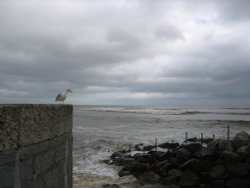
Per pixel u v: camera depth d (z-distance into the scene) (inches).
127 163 799.7
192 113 4852.4
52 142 159.6
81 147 1135.0
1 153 116.6
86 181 627.2
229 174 597.6
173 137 1446.9
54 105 160.6
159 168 692.1
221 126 2098.9
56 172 165.9
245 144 662.5
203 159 634.2
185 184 615.2
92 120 3011.8
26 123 130.3
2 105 117.4
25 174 131.0
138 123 2541.8
